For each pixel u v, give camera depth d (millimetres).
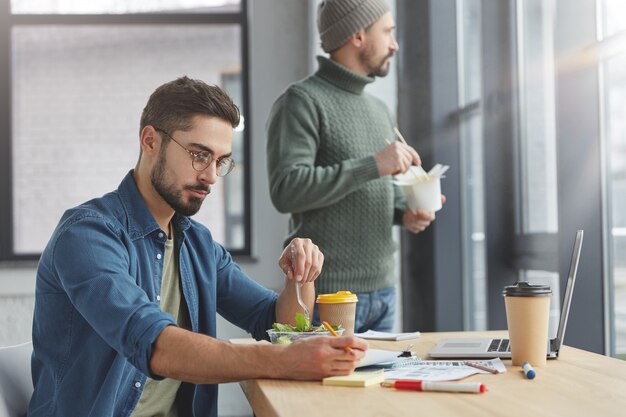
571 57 2594
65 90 4992
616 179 2498
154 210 1885
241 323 2121
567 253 2631
